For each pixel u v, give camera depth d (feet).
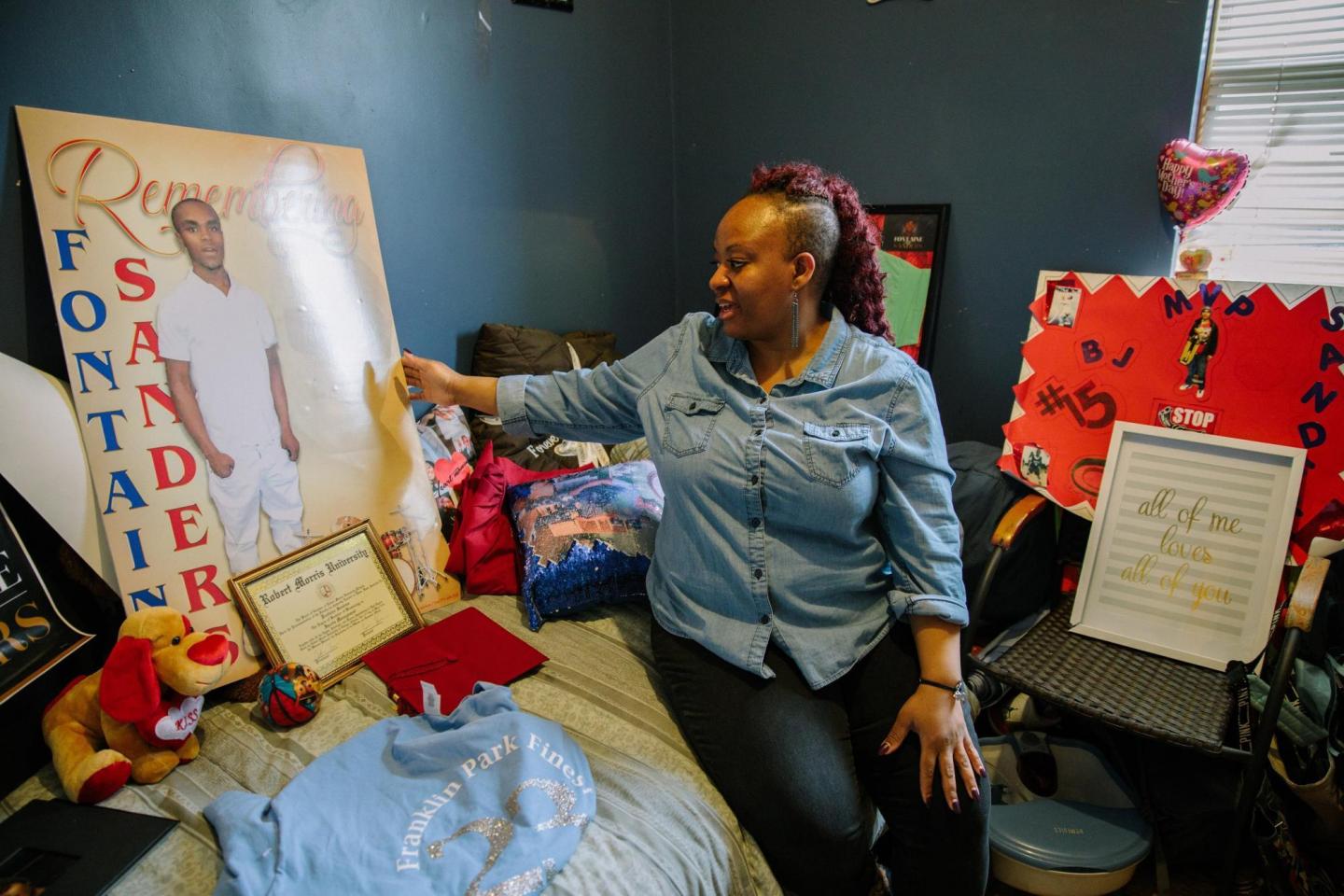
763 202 4.07
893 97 6.89
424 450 5.76
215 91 4.77
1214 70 5.80
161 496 4.34
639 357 4.84
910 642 4.33
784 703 4.06
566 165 7.15
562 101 6.98
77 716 3.82
